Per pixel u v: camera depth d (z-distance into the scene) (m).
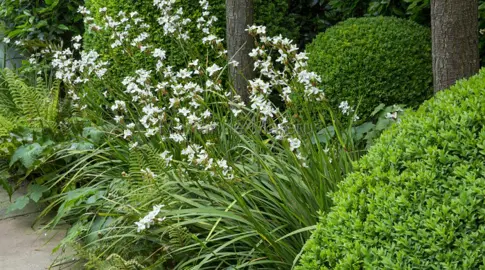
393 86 4.26
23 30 6.30
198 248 3.03
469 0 3.74
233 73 4.73
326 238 1.95
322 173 2.96
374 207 1.91
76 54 6.63
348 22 4.72
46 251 3.64
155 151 3.54
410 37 4.35
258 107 3.19
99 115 4.66
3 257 3.57
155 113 3.60
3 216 4.19
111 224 3.32
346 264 1.80
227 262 3.00
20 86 4.64
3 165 4.54
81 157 4.26
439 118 2.06
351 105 4.27
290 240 2.88
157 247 3.23
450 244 1.67
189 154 3.12
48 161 4.27
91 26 4.36
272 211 3.12
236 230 2.97
